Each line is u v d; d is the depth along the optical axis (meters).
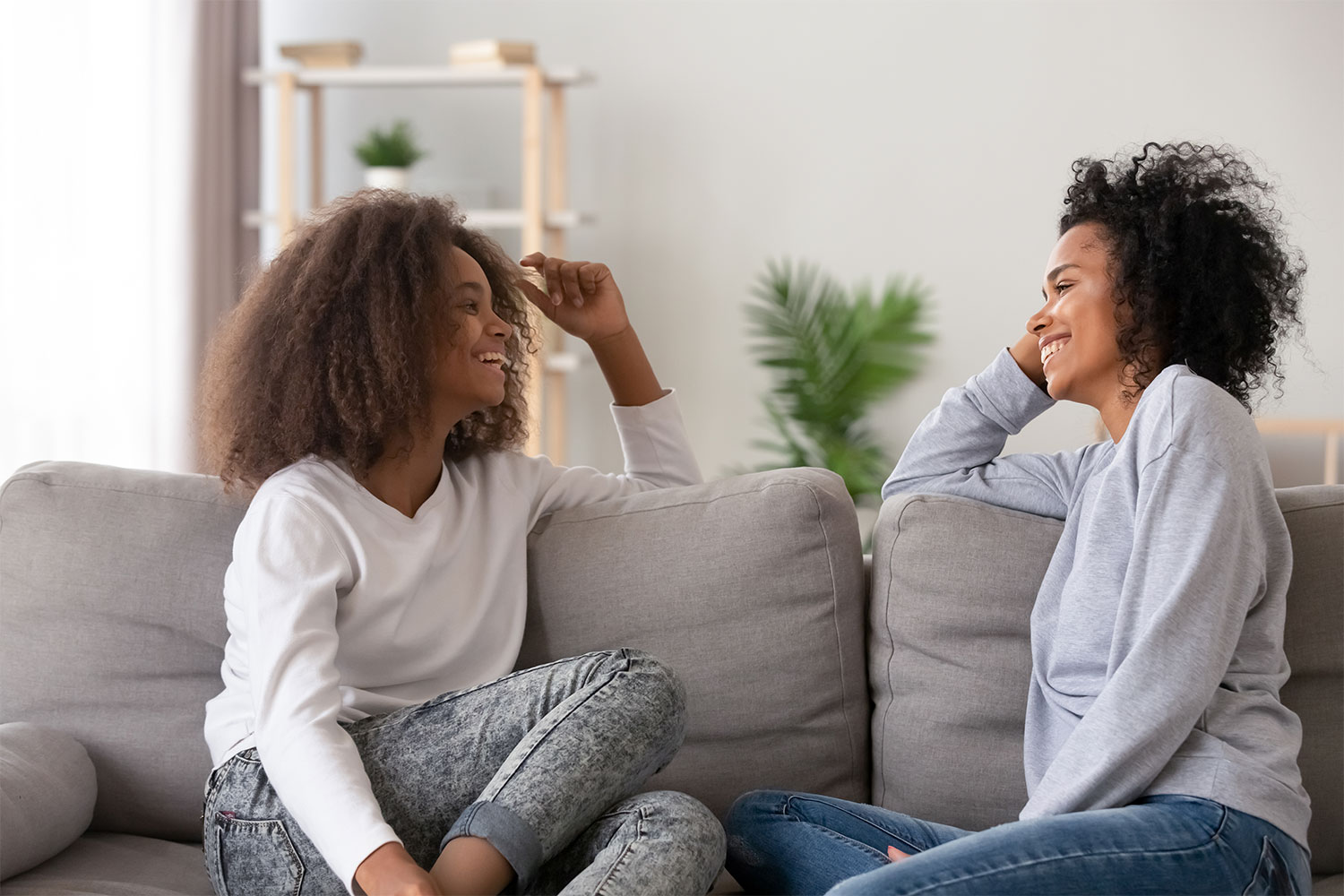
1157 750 1.05
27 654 1.45
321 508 1.27
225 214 4.00
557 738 1.12
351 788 1.06
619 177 4.47
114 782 1.43
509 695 1.20
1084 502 1.33
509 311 1.61
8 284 3.32
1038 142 4.25
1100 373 1.34
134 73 3.69
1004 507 1.48
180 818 1.44
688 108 4.42
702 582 1.44
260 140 4.23
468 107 4.50
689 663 1.44
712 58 4.39
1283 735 1.12
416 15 4.51
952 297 4.32
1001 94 4.26
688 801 1.15
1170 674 1.07
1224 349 1.30
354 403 1.32
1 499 1.50
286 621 1.17
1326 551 1.35
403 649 1.31
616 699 1.16
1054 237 4.25
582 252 4.51
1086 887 0.99
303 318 1.33
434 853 1.17
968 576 1.42
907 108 4.32
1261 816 1.04
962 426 1.55
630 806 1.15
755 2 4.36
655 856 1.08
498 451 1.55
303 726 1.10
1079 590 1.23
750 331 4.44
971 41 4.27
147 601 1.45
